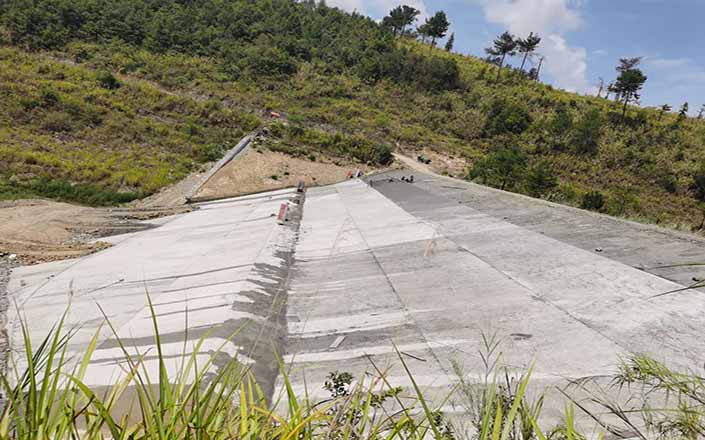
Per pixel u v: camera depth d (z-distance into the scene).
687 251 11.13
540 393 5.55
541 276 10.58
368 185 35.47
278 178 39.97
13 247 20.30
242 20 84.44
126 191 35.72
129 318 11.55
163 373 1.62
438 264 12.80
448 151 56.97
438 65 80.25
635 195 49.16
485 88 81.94
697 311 7.57
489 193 26.23
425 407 1.73
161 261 17.61
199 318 10.19
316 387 6.70
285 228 21.25
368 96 71.75
